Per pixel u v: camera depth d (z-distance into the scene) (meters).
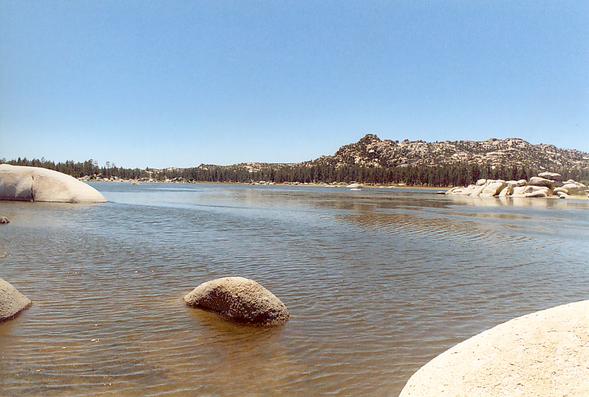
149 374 5.53
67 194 35.50
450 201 59.25
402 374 5.79
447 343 6.97
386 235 20.92
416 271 12.65
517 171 144.88
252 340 6.89
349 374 5.75
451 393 3.51
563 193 75.56
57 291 9.27
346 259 14.24
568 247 18.45
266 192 90.50
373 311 8.62
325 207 42.25
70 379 5.30
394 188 152.00
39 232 17.95
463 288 10.73
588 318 3.66
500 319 8.32
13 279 10.11
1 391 4.93
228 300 7.90
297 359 6.20
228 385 5.32
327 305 8.96
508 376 3.44
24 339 6.55
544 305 9.38
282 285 10.58
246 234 20.14
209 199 55.44
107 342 6.56
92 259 12.85
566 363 3.34
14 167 35.38
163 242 16.83
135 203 42.16
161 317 7.84
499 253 16.42
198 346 6.55
